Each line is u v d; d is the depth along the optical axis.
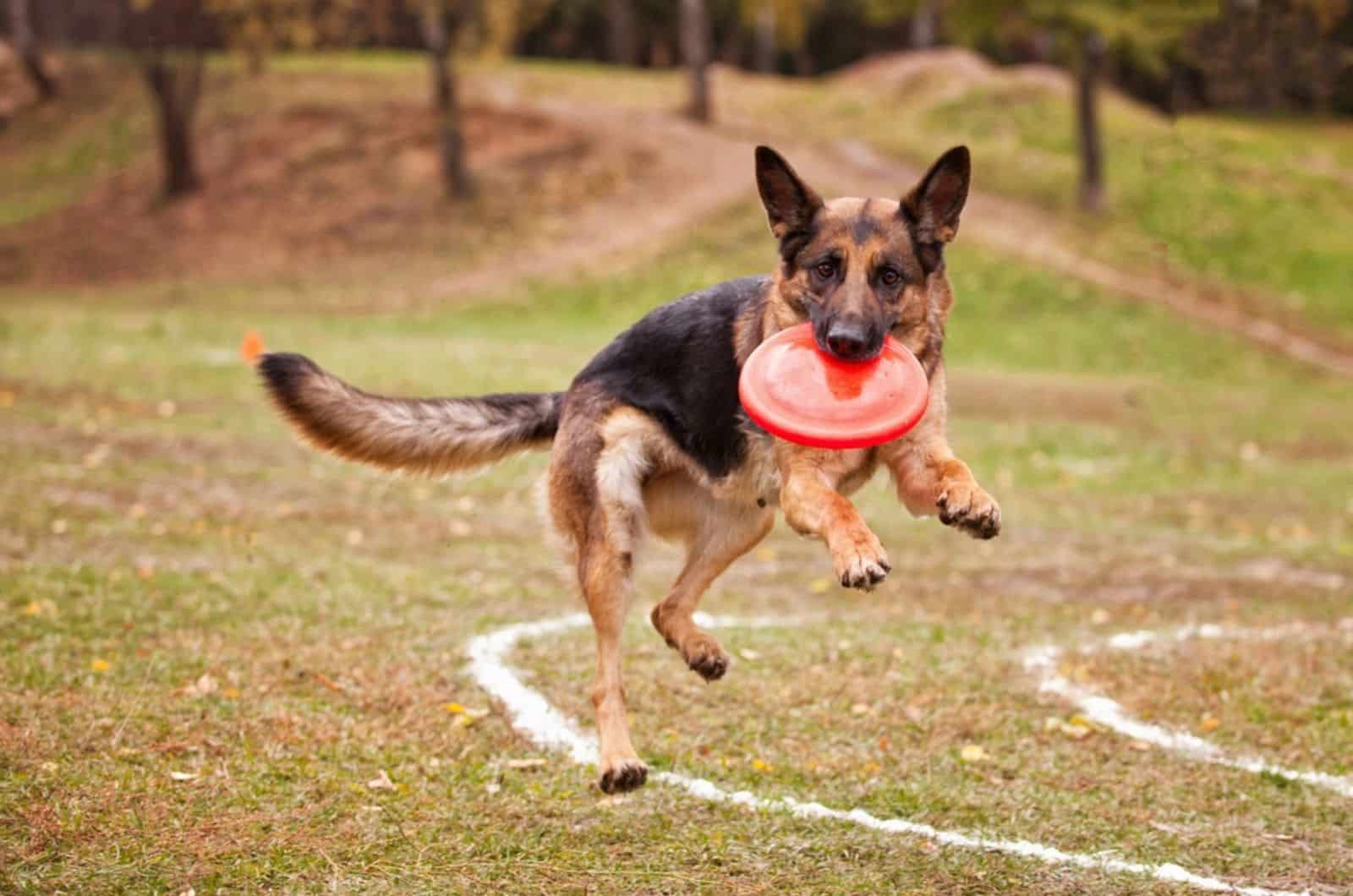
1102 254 30.59
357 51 49.91
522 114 38.75
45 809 4.92
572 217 33.53
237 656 7.04
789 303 5.62
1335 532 12.16
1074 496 13.34
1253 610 9.12
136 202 36.50
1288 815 5.55
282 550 9.56
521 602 8.70
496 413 6.35
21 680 6.31
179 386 15.88
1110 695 7.14
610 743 5.45
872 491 13.16
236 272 31.77
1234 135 37.59
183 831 4.87
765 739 6.37
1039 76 44.50
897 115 41.34
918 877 4.79
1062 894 4.67
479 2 33.94
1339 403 21.67
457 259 31.72
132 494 10.81
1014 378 21.92
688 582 6.24
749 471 5.80
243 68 42.84
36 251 33.78
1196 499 13.50
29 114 43.12
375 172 36.31
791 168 5.59
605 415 5.91
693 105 39.81
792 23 43.97
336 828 5.01
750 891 4.64
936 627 8.34
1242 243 31.22
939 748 6.31
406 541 10.27
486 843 4.95
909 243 5.56
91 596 7.91
